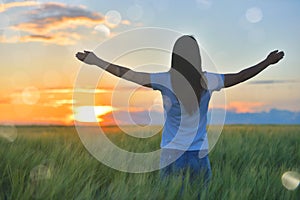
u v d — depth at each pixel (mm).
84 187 3984
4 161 4719
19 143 5852
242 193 3873
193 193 3715
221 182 4113
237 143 6484
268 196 4035
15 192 3840
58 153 5066
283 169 4875
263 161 5695
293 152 6484
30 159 4840
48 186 3809
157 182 3873
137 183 3873
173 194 3654
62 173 4121
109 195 3797
